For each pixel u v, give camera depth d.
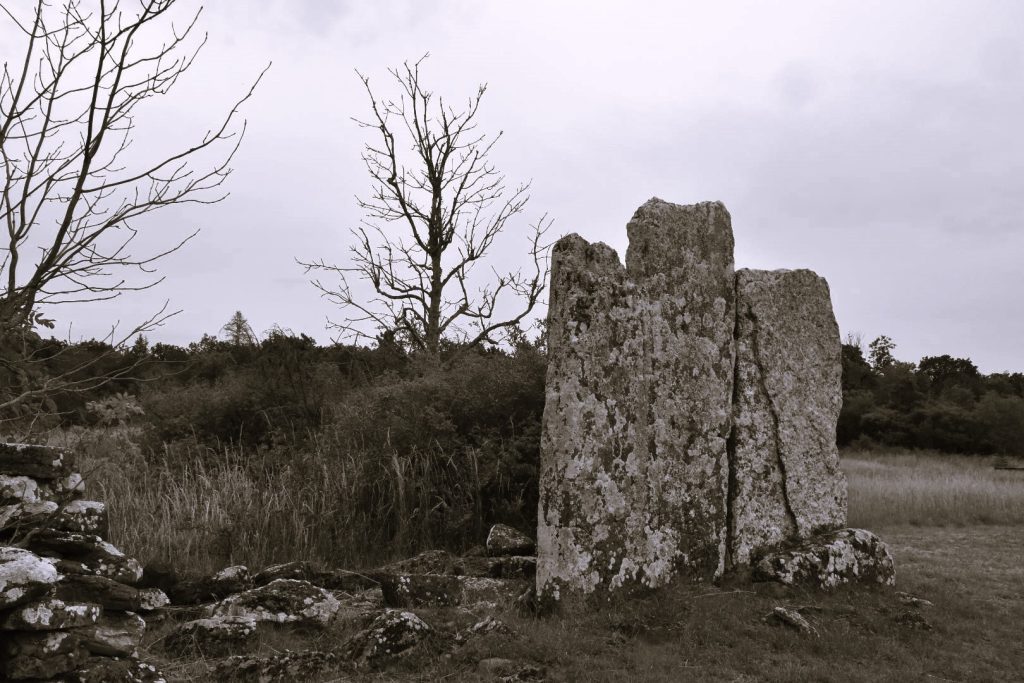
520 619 7.46
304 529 9.86
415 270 18.97
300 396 15.35
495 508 10.77
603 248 8.26
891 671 6.76
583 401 7.84
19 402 4.05
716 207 9.25
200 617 7.18
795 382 9.41
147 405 15.45
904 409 42.47
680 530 8.48
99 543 5.86
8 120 3.62
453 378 12.16
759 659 6.93
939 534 14.60
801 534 9.18
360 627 7.14
